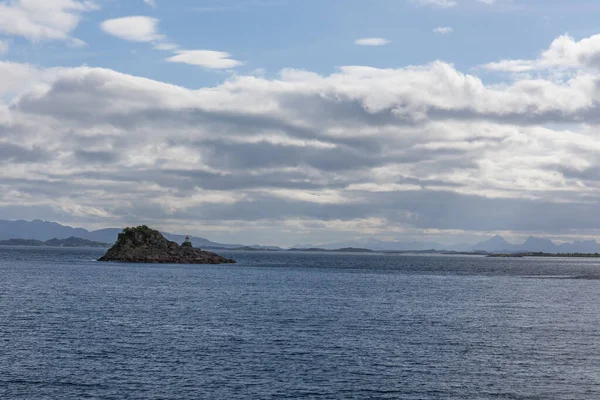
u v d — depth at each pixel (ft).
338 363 140.46
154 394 114.42
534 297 321.52
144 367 133.80
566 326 204.13
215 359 142.20
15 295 276.41
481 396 116.67
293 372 131.44
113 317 207.31
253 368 134.31
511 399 115.14
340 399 113.29
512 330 193.47
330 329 189.16
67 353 146.30
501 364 142.20
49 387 117.91
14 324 187.93
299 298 289.74
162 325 191.11
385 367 137.49
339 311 237.04
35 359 139.44
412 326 199.21
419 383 124.88
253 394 115.24
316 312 231.91
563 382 127.03
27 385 119.03
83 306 237.45
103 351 149.18
